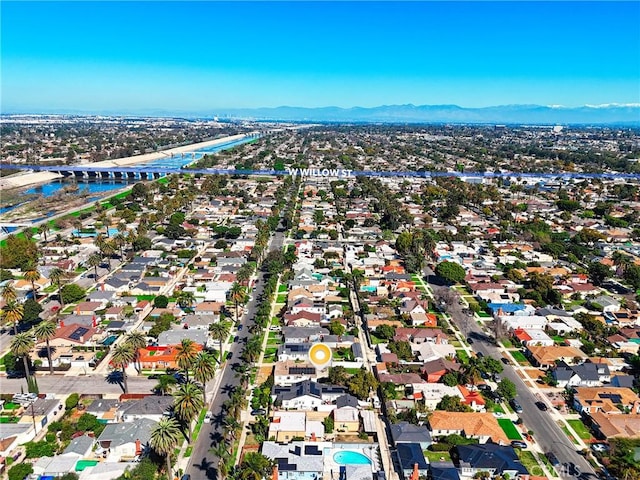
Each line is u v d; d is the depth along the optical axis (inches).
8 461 4537.4
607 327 7504.9
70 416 5290.4
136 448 4702.3
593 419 5260.8
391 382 5895.7
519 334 7214.6
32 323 7391.7
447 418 5113.2
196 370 5265.8
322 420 5270.7
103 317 7731.3
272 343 6958.7
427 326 7509.8
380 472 4490.7
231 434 4891.7
